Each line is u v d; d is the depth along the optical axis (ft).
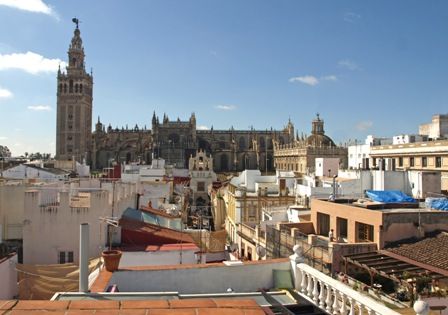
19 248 103.76
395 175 178.09
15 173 233.14
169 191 263.08
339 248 103.65
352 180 187.21
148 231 114.62
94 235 100.27
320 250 107.34
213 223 331.36
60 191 103.14
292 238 124.77
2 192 110.11
